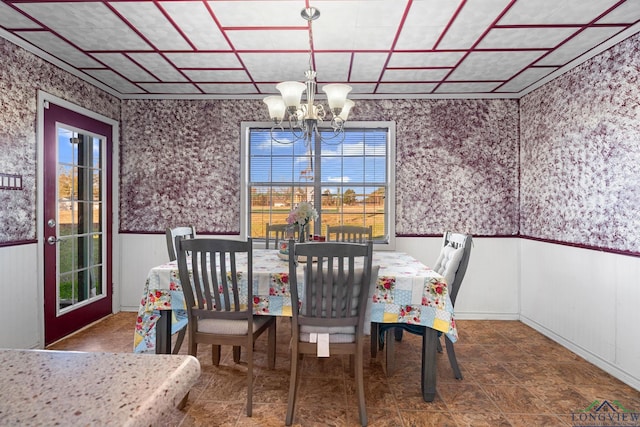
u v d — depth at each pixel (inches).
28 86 110.2
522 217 152.6
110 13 90.7
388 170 160.1
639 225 94.7
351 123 157.8
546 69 126.3
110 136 153.0
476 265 155.4
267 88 148.6
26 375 22.9
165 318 90.9
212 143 159.3
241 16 91.7
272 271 89.1
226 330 82.3
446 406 84.6
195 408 82.4
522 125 152.6
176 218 159.9
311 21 93.4
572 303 119.8
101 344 120.6
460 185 156.3
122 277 160.4
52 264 120.8
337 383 95.1
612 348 102.6
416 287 85.0
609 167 104.7
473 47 109.3
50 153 119.6
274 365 103.4
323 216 161.8
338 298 76.6
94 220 144.6
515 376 100.4
